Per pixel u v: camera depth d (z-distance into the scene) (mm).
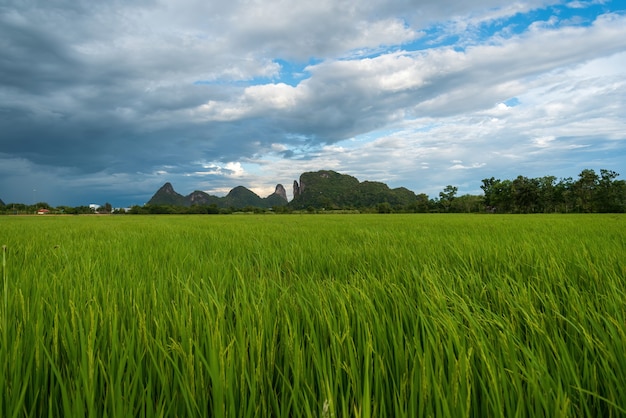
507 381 1189
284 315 1777
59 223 19328
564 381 1254
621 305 1910
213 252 5258
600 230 7984
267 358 1396
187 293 2244
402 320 1849
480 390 1224
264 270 3701
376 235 7215
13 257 4418
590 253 3793
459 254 4039
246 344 1431
